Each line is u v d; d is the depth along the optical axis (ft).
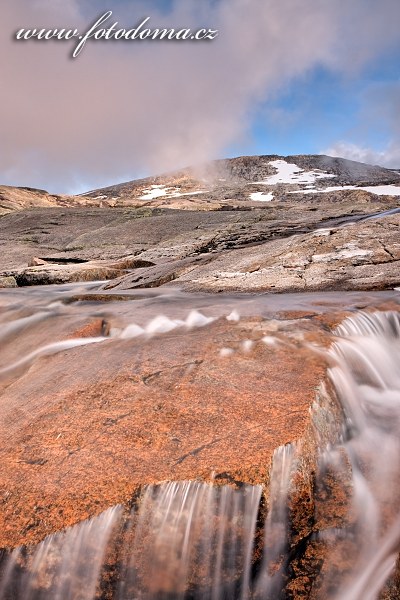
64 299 29.27
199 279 33.83
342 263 30.50
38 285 49.44
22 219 93.76
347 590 7.33
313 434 9.89
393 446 11.25
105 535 7.86
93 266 53.01
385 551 7.82
